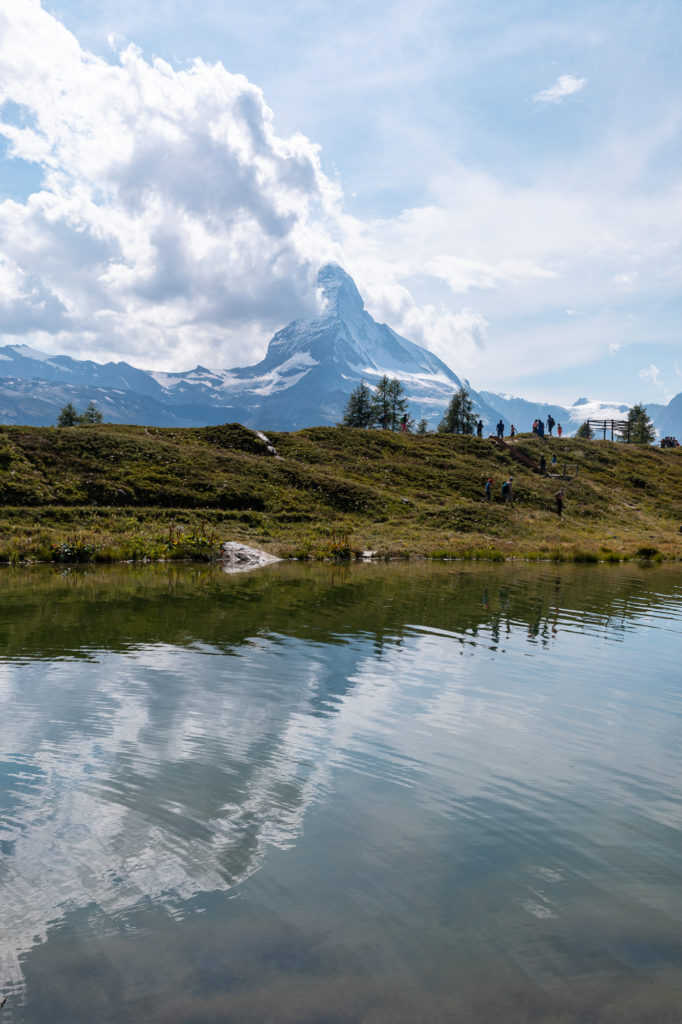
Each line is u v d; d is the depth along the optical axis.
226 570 28.11
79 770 6.79
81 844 5.34
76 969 3.95
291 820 5.91
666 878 5.18
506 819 6.09
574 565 35.22
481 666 11.86
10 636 13.26
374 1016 3.62
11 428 49.78
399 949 4.23
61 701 9.06
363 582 24.31
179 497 45.47
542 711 9.38
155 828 5.66
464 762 7.43
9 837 5.39
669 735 8.53
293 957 4.11
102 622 15.00
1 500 40.22
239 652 12.31
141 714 8.62
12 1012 3.58
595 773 7.25
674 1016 3.70
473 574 28.72
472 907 4.72
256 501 47.31
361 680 10.65
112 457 48.84
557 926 4.53
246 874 5.02
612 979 4.02
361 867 5.20
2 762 6.92
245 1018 3.58
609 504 62.53
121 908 4.54
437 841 5.64
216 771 6.91
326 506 49.53
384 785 6.75
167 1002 3.69
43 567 27.89
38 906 4.53
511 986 3.91
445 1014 3.66
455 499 56.72
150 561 31.28
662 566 35.81
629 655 13.05
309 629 14.76
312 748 7.67
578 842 5.72
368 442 69.06
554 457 76.06
